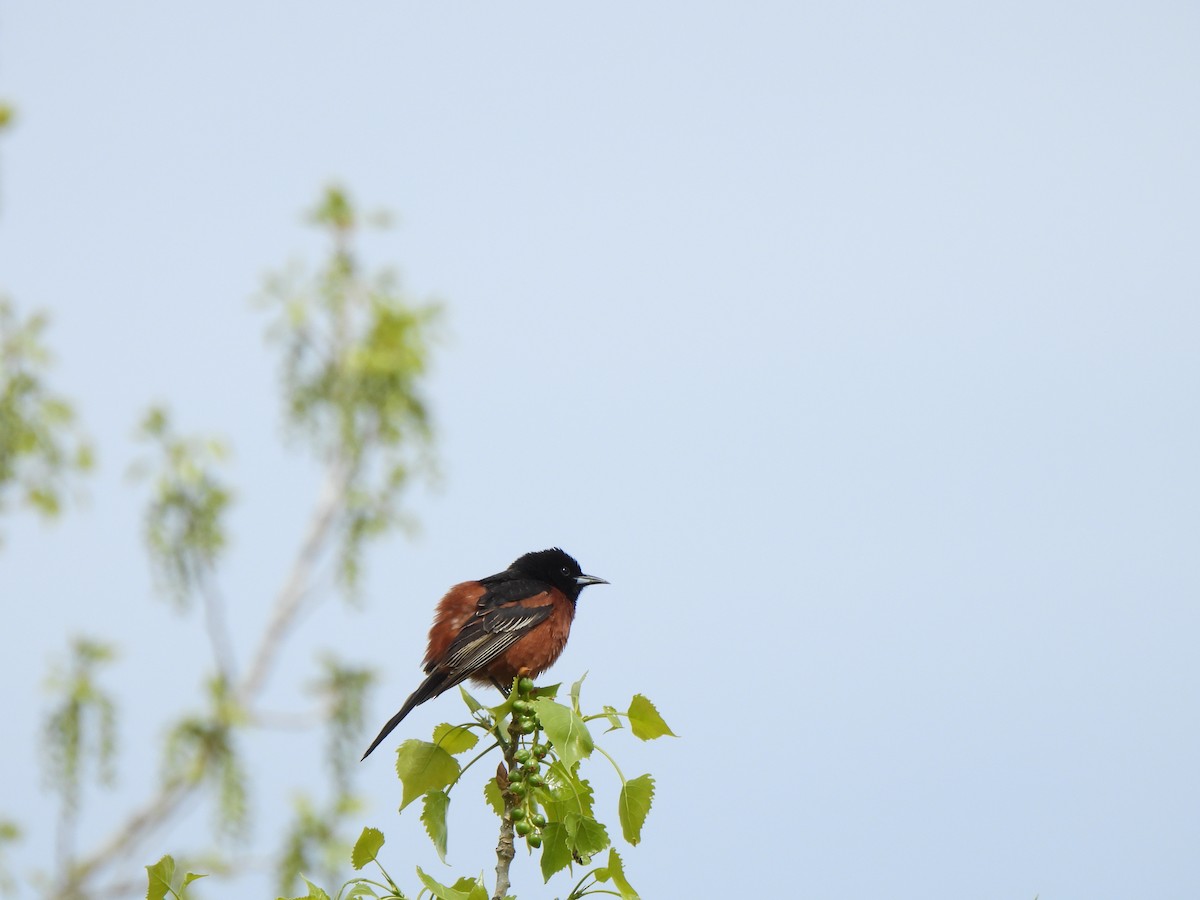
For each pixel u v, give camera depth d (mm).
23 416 16906
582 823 5098
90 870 16281
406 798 5352
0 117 16109
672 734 5289
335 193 18219
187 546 17000
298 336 17719
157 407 17109
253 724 16484
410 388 17734
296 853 15656
